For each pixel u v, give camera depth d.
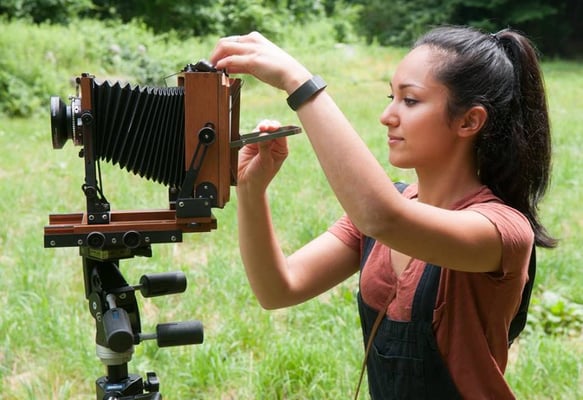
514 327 2.05
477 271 1.79
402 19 26.80
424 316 1.88
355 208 1.67
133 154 1.93
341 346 4.40
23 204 7.48
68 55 15.14
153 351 4.34
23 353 4.41
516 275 1.85
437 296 1.87
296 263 2.20
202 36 20.31
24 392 4.07
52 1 17.91
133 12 20.17
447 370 1.89
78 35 15.77
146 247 1.95
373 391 2.04
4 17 17.19
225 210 6.99
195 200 1.83
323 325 4.73
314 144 1.71
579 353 4.52
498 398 1.89
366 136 10.97
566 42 28.33
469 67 1.86
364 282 2.03
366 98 15.56
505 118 1.92
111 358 1.99
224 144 1.86
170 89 1.97
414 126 1.88
